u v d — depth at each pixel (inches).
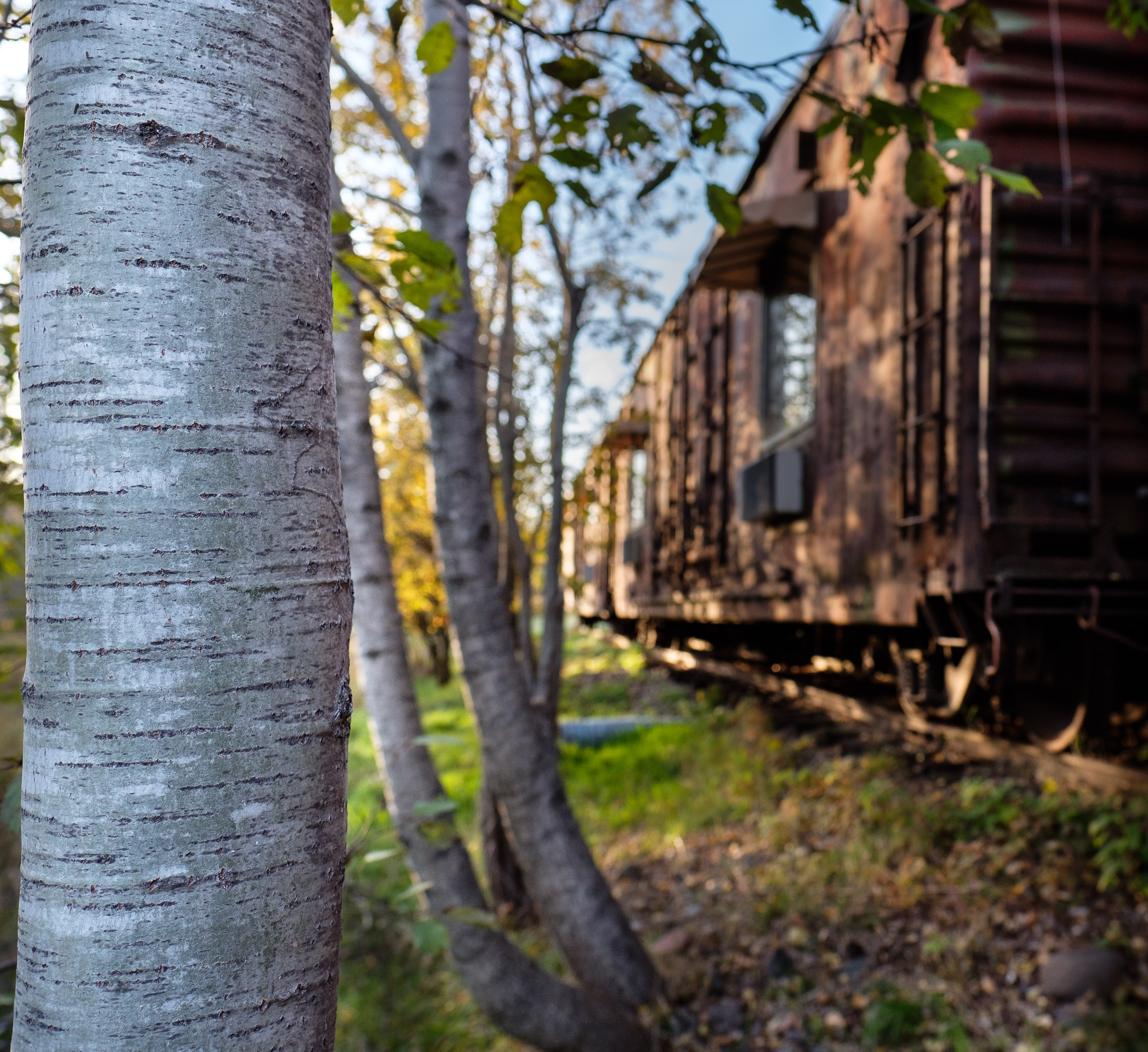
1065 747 169.0
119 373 26.2
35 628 27.2
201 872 26.3
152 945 25.8
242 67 28.4
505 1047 139.9
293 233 29.5
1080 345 151.1
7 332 85.0
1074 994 118.3
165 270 26.6
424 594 456.4
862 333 189.8
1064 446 149.5
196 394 26.8
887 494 176.2
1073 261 150.0
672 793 244.8
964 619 160.4
